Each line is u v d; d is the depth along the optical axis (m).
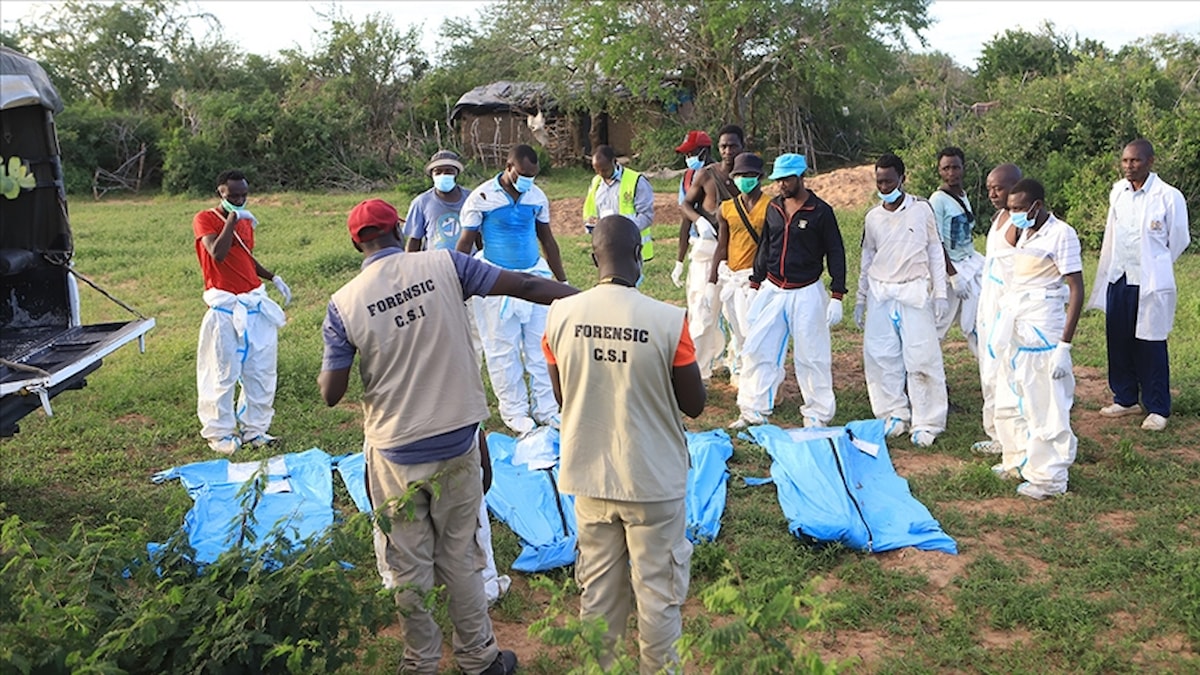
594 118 32.59
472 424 4.01
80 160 31.73
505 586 4.93
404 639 4.07
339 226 20.31
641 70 28.84
